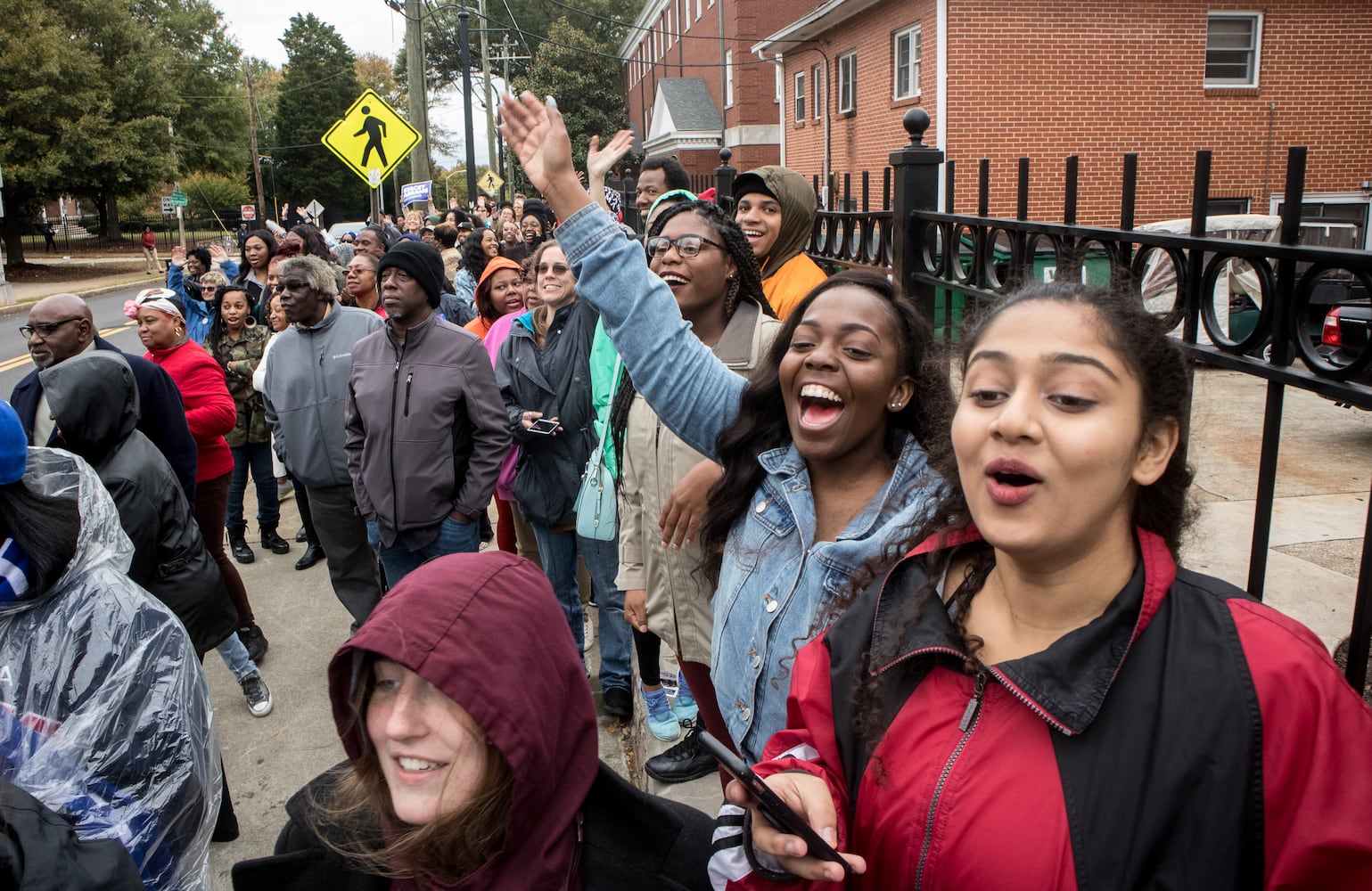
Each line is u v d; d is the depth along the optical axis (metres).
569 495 3.80
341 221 64.44
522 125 2.05
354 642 1.20
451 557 1.30
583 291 2.06
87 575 1.79
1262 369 1.65
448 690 1.16
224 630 3.14
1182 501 1.16
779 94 24.64
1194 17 14.94
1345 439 6.64
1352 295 6.50
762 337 2.49
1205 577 1.11
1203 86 15.18
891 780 1.16
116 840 1.48
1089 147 15.07
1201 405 1.86
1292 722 0.98
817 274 3.40
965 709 1.14
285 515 6.70
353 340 4.20
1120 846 1.01
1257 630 1.03
